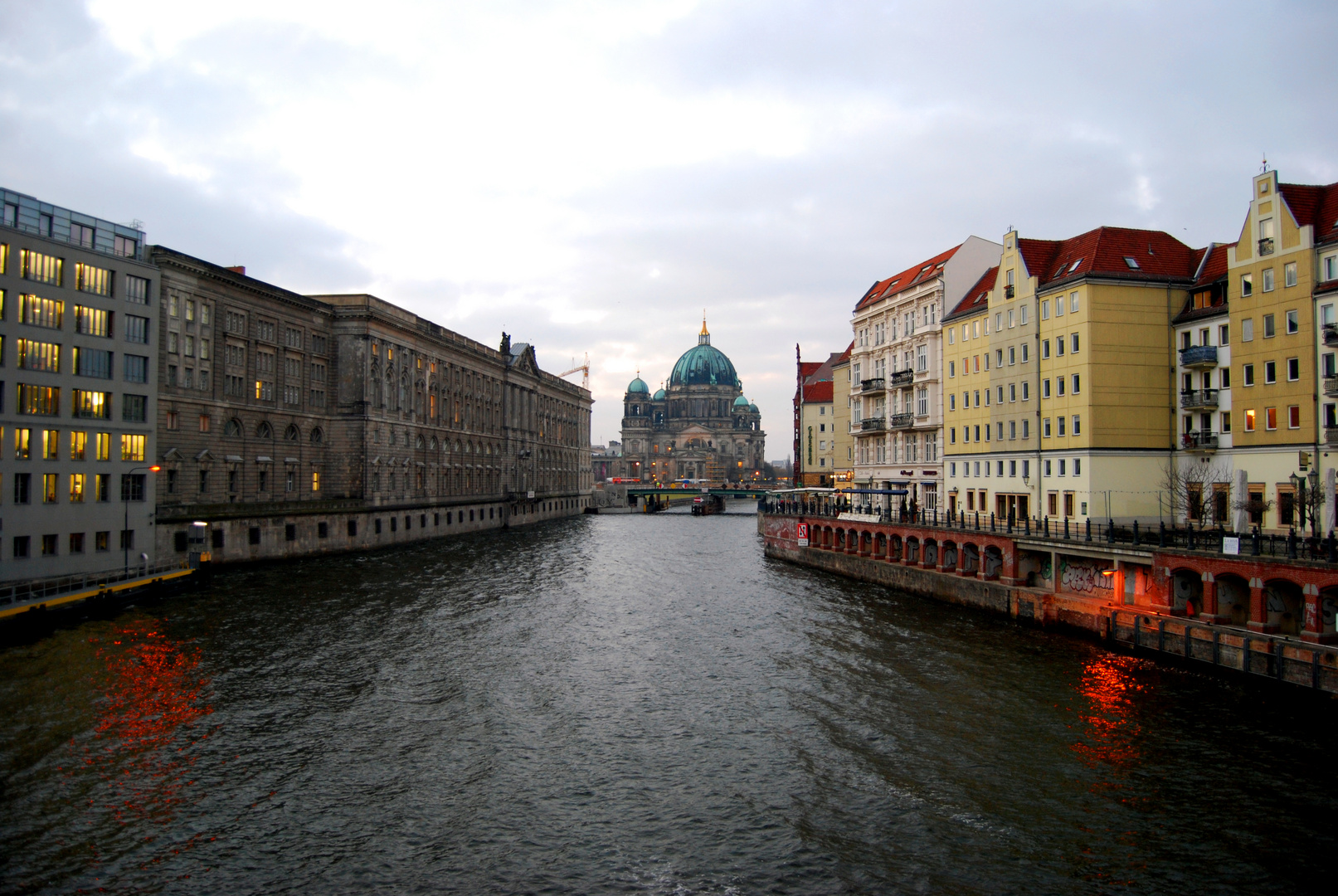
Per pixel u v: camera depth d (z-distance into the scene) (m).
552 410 179.12
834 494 100.62
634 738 31.28
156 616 50.88
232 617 50.88
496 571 76.50
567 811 25.47
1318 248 46.38
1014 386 64.88
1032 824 24.44
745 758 29.34
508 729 32.22
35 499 55.78
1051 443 60.47
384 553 89.81
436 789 26.89
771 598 60.62
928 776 27.72
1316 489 42.00
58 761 28.55
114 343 61.56
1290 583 35.84
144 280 64.56
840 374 117.75
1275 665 33.53
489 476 141.50
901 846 23.28
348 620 51.00
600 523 157.00
